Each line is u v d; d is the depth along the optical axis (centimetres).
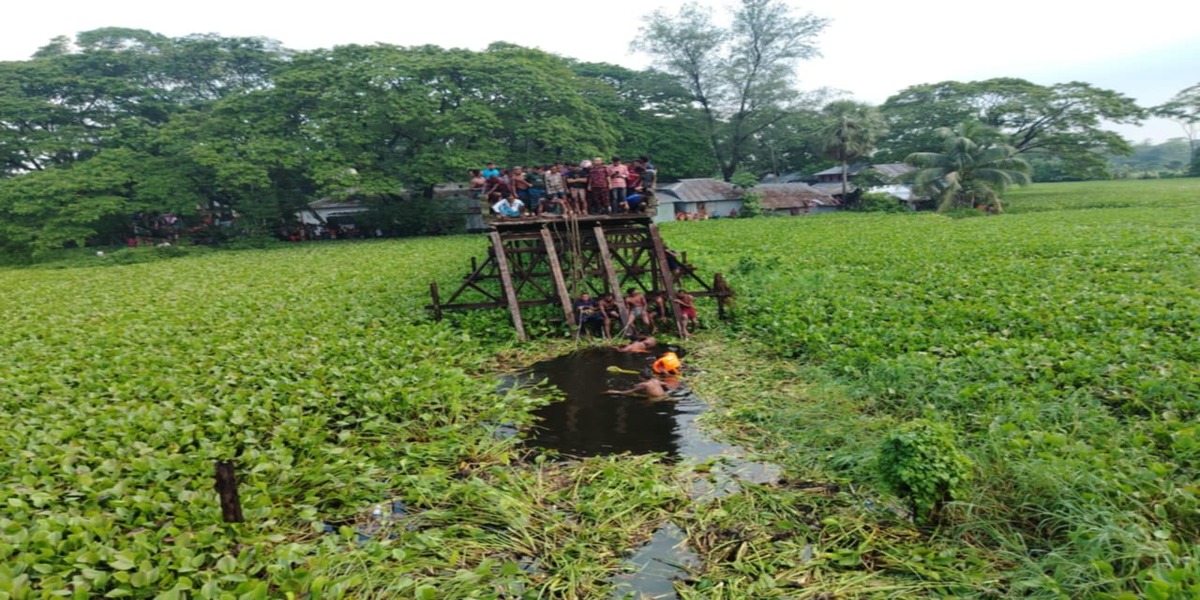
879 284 1731
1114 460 649
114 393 1027
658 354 1337
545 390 1130
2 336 1539
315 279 2470
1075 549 555
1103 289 1503
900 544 602
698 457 827
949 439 647
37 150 4303
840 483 723
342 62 4734
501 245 1540
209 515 639
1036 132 5781
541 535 658
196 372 1154
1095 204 4762
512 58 4872
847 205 5781
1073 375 896
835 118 5822
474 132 4456
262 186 4266
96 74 4778
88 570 537
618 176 1650
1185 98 6084
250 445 834
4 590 491
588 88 5878
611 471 775
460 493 735
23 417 920
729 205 5728
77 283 2736
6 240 4116
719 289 1541
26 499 673
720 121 6612
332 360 1216
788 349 1241
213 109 4594
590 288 1789
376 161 4669
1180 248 2078
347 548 631
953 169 5019
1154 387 812
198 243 4738
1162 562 507
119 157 4366
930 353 1079
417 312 1669
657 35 6166
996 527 598
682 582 576
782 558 597
